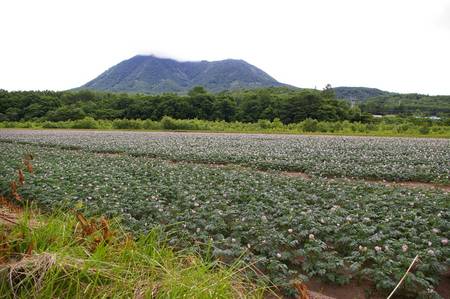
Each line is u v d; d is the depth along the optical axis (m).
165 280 2.82
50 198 7.11
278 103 66.06
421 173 10.59
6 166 11.38
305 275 4.49
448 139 26.50
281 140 25.27
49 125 49.12
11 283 2.39
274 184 9.38
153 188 8.75
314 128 40.59
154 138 27.66
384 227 5.45
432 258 4.25
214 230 5.52
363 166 12.66
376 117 68.31
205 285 2.96
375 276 4.04
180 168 11.98
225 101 66.38
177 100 67.38
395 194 7.60
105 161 13.74
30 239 3.13
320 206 7.16
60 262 2.67
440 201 6.98
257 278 4.18
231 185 9.03
